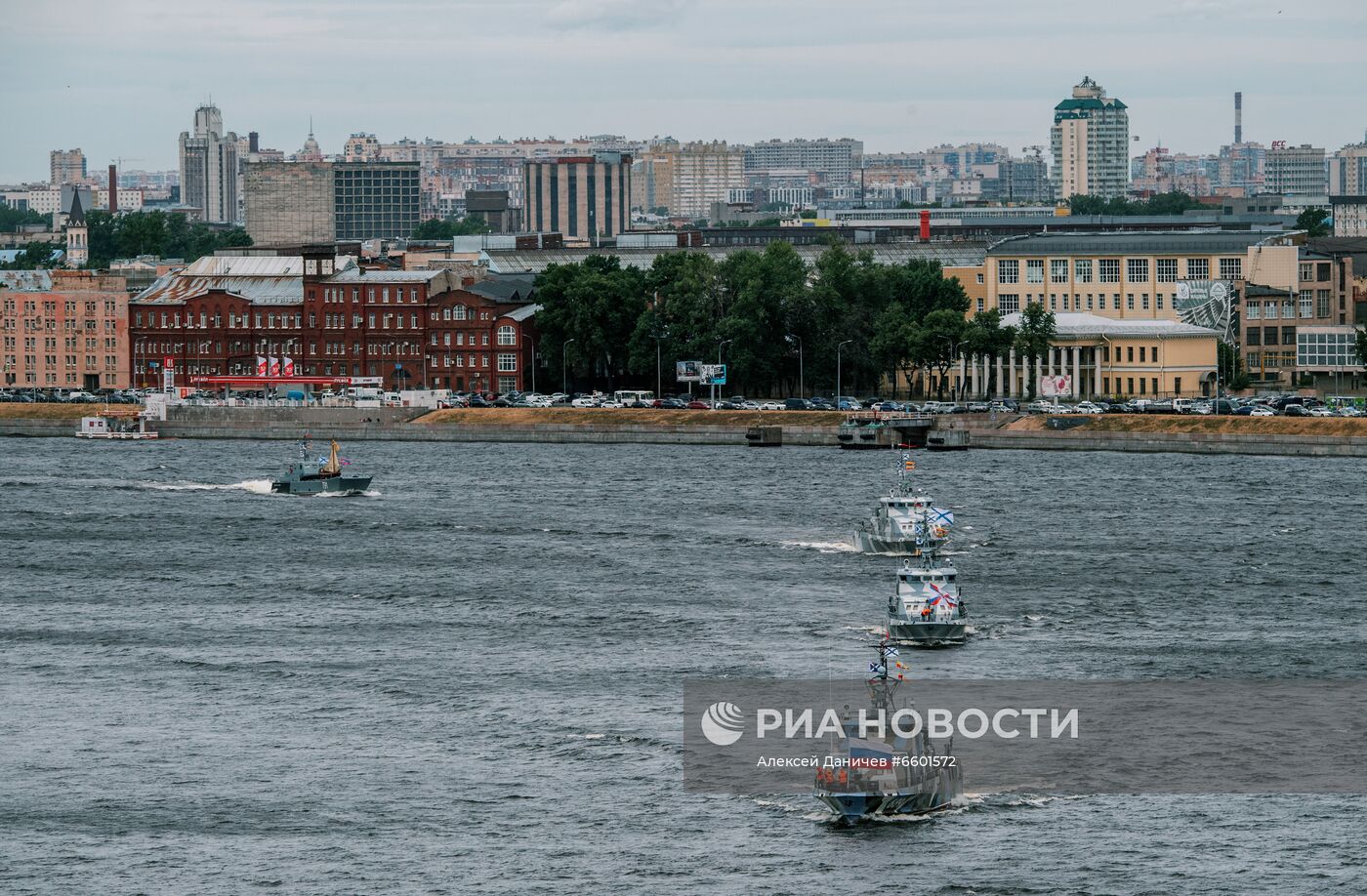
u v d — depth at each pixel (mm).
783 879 160125
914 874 161250
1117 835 168875
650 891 158125
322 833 169875
